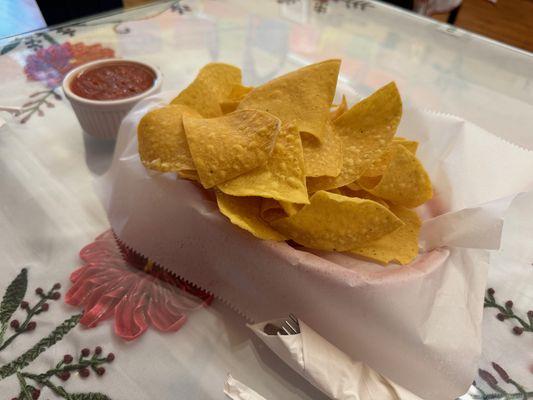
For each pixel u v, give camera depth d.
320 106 0.22
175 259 0.23
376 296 0.19
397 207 0.22
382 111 0.22
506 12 0.74
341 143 0.22
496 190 0.24
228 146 0.20
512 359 0.21
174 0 0.49
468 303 0.21
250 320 0.22
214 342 0.21
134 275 0.23
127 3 0.65
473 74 0.41
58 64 0.38
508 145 0.25
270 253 0.20
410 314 0.19
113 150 0.31
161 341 0.20
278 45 0.43
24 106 0.34
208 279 0.22
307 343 0.19
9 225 0.25
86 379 0.19
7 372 0.19
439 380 0.19
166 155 0.21
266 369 0.20
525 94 0.39
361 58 0.42
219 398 0.19
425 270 0.20
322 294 0.19
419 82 0.39
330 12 0.49
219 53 0.42
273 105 0.22
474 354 0.19
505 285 0.24
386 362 0.19
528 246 0.26
